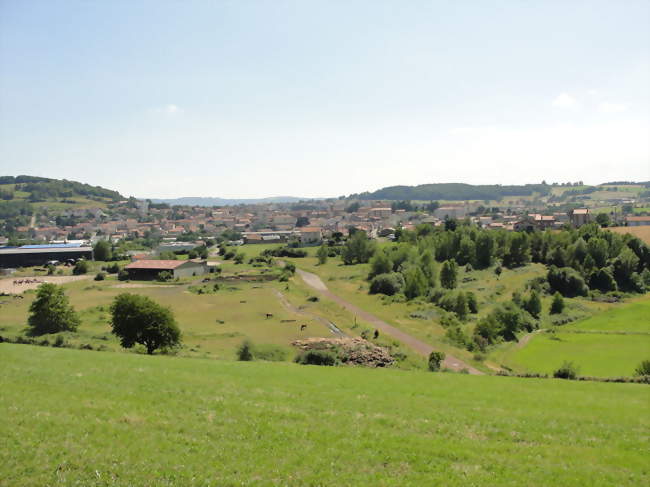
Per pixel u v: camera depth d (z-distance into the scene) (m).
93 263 186.88
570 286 121.06
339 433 23.53
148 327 57.28
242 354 58.59
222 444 21.45
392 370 44.09
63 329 76.06
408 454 21.44
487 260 149.25
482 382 39.19
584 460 21.80
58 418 22.98
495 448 22.70
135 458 19.48
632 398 34.72
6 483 17.09
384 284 124.81
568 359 73.00
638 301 113.75
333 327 86.19
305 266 174.75
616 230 165.00
